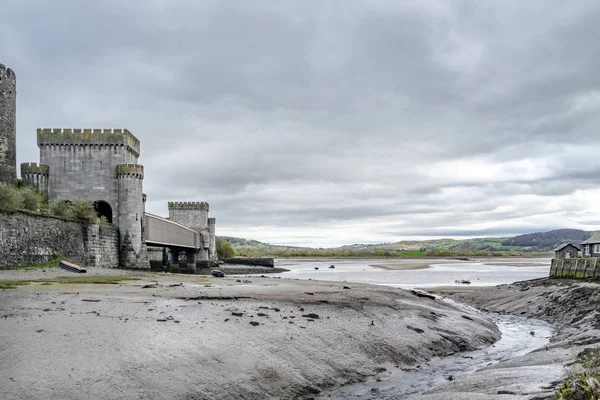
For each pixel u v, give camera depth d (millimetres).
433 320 29141
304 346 20125
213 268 120375
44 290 27500
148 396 13578
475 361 22609
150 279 43531
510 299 47000
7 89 58156
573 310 35875
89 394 12953
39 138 69750
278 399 15711
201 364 16250
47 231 47531
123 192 69562
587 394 11156
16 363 13930
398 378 19328
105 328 18156
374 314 27625
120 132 70875
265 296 30375
